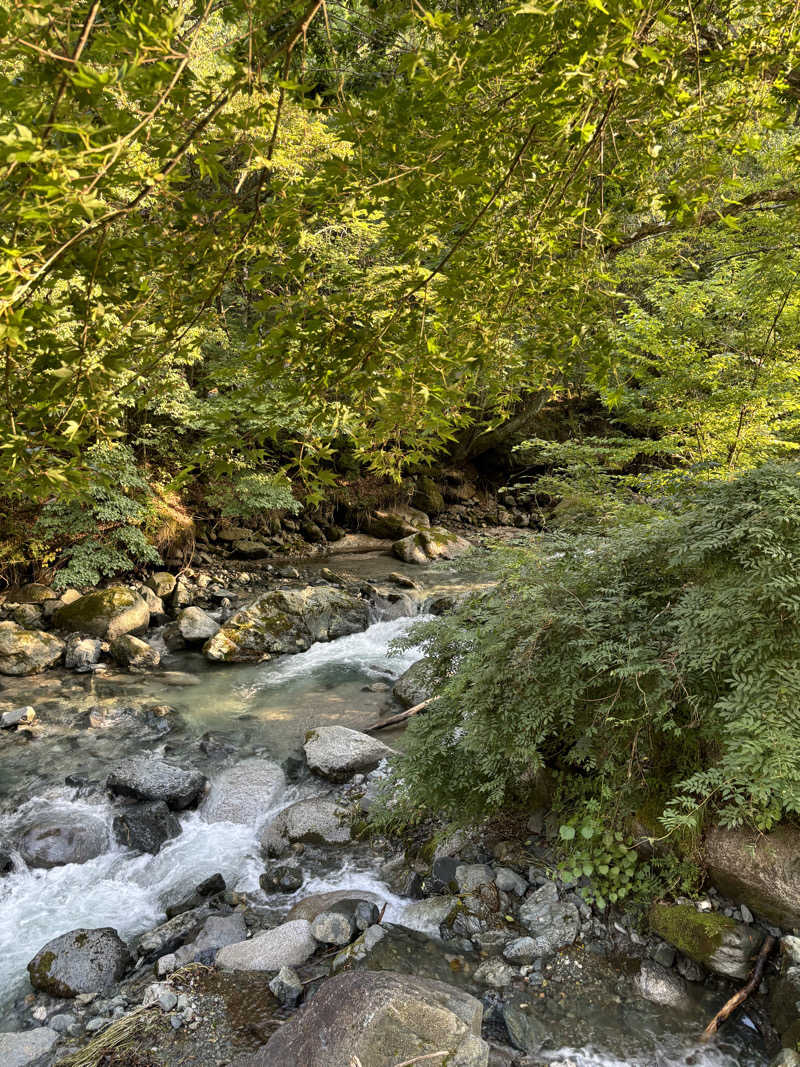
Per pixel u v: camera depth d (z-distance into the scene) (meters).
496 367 1.50
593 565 3.54
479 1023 2.54
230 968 3.19
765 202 3.01
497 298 1.38
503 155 1.21
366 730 5.91
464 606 4.22
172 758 5.52
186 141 0.86
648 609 3.31
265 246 1.14
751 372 5.82
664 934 3.02
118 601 8.46
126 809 4.73
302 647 8.09
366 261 7.05
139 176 0.83
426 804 3.77
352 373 1.24
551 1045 2.67
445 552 12.70
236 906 3.78
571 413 14.79
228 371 1.27
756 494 3.01
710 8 1.52
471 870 3.61
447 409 1.42
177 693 6.87
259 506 11.35
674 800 2.75
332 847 4.21
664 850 3.20
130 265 1.04
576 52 0.97
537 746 3.64
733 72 1.25
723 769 2.73
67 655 7.59
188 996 3.02
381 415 1.30
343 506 14.07
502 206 1.30
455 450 15.48
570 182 1.25
